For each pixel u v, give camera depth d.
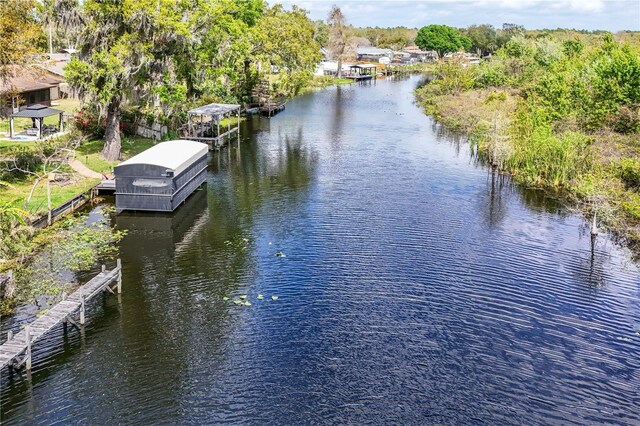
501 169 49.16
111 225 34.31
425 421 17.98
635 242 32.69
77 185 39.56
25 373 20.02
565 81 59.34
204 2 52.38
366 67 146.88
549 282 27.66
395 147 59.59
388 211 37.84
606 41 73.00
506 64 93.12
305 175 47.28
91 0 42.78
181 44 47.94
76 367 20.39
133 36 43.34
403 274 28.19
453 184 44.78
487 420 18.09
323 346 21.89
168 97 51.38
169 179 35.84
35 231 31.78
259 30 82.25
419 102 97.94
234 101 74.38
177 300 25.31
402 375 20.23
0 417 17.80
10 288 24.81
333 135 66.25
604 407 18.88
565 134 47.28
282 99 92.00
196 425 17.64
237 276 27.72
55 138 49.25
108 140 46.50
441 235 33.56
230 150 57.31
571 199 40.75
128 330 22.86
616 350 22.12
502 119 57.56
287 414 18.16
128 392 19.12
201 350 21.56
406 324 23.56
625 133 49.00
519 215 37.41
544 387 19.81
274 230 34.00
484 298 25.92
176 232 33.44
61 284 26.25
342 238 32.81
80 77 43.12
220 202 39.47
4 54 37.41
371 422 17.86
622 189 37.31
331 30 146.00
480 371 20.58
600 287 27.22
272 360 20.98
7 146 46.31
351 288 26.62
